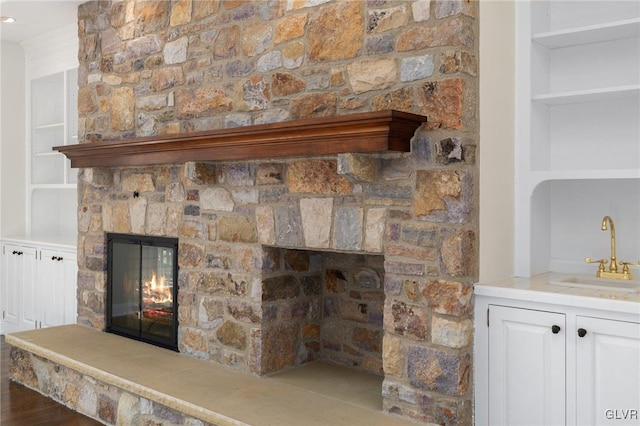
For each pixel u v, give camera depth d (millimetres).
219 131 3199
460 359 2633
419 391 2744
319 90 3121
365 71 2922
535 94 3117
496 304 2688
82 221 4715
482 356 2727
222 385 3279
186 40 3838
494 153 2887
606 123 3105
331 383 3359
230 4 3566
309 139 2865
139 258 4258
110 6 4422
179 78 3887
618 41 3062
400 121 2562
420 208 2729
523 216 3062
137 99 4195
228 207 3594
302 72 3199
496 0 2914
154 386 3246
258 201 3422
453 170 2627
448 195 2641
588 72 3162
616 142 3074
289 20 3262
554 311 2533
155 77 4055
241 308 3527
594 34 2953
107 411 3557
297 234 3227
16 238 5672
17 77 5910
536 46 3127
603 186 3125
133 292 4324
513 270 3084
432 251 2693
